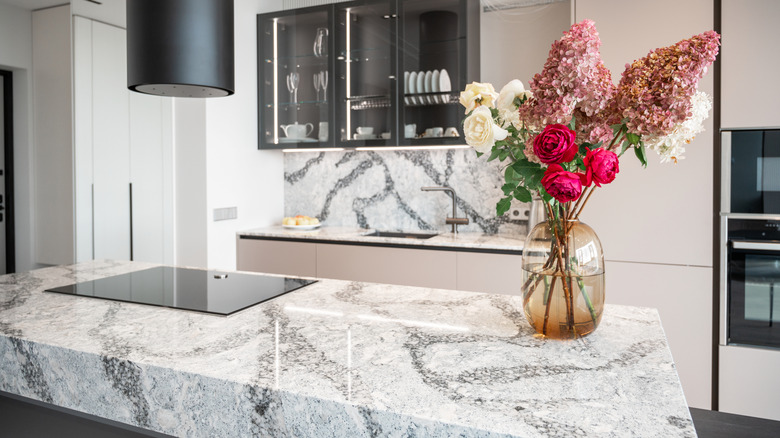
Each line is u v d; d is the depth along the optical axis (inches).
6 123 163.8
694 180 101.0
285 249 138.3
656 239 103.9
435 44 129.8
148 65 68.8
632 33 103.3
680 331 103.3
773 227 96.8
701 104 38.7
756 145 97.3
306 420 35.0
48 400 45.6
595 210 107.6
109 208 153.6
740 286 100.0
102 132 151.9
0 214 164.6
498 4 132.7
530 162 43.2
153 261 165.5
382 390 35.7
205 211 135.0
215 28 71.6
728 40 97.3
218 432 38.1
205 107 133.6
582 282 44.9
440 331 49.4
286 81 146.1
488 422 31.0
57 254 160.6
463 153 140.6
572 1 107.7
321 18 140.7
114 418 42.3
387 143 134.8
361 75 137.2
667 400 34.1
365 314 55.5
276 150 157.6
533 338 47.3
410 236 143.2
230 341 46.2
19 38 158.9
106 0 153.2
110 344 45.1
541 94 40.6
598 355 42.8
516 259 114.7
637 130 39.3
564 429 30.2
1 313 55.5
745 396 100.3
